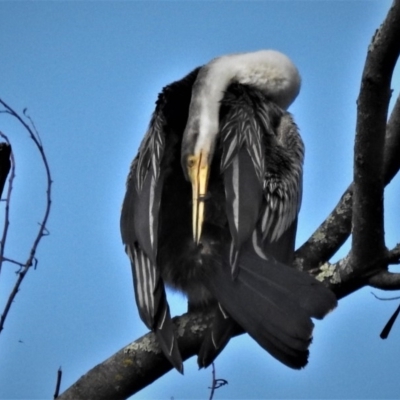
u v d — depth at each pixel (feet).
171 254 23.79
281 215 25.03
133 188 25.99
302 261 23.35
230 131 25.43
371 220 20.76
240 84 28.12
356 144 20.27
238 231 23.06
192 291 23.31
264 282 21.57
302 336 19.97
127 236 24.72
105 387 21.45
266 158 25.99
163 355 21.47
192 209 24.20
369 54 19.42
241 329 22.89
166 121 26.48
